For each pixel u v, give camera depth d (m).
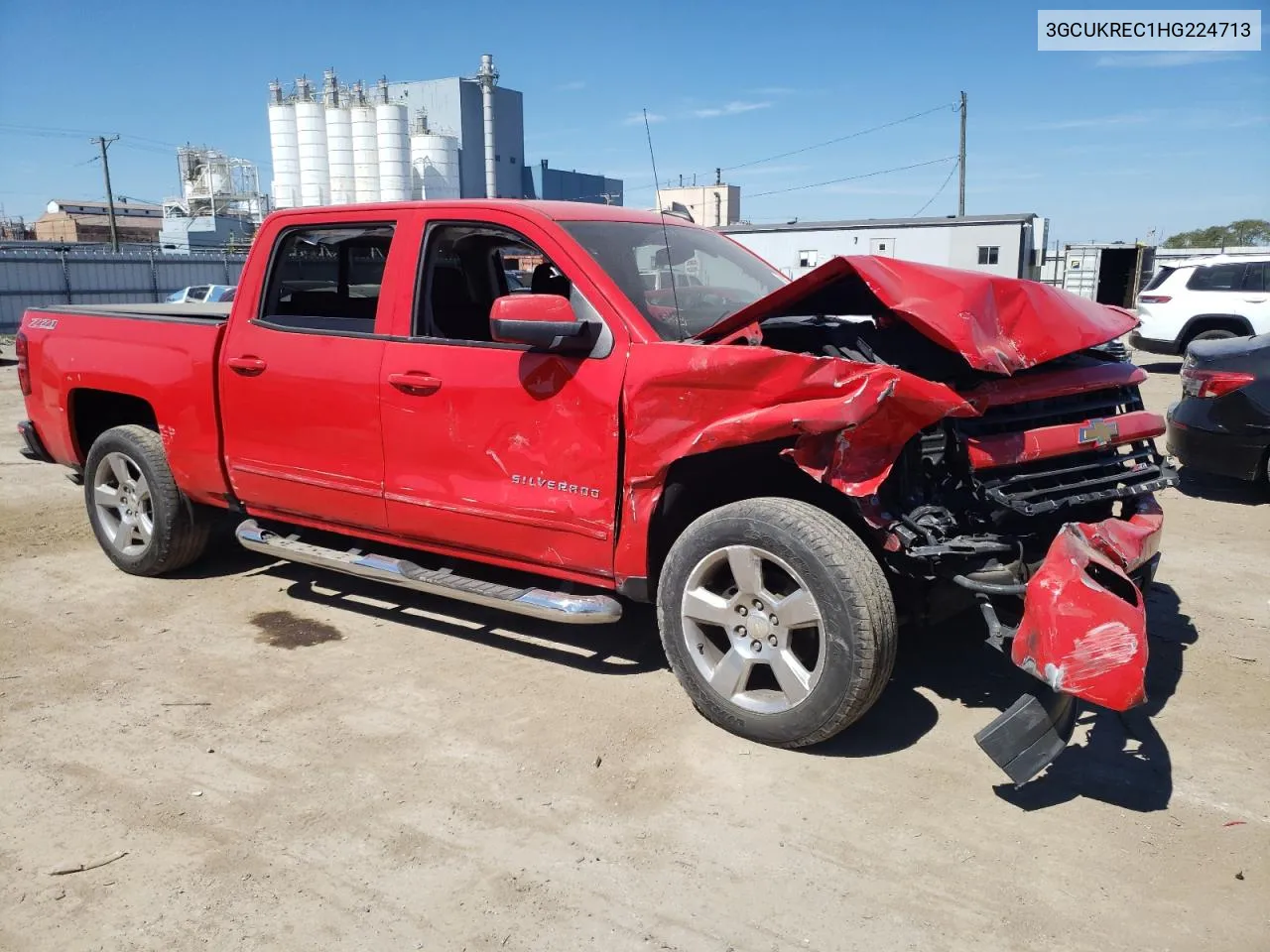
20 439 10.69
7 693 4.09
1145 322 16.89
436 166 43.91
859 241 33.44
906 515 3.34
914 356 3.56
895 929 2.64
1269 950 2.56
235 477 4.90
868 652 3.26
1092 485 3.80
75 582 5.50
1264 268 15.97
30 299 34.50
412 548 4.52
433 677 4.23
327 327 4.54
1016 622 3.52
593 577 3.92
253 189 61.62
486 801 3.26
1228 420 7.23
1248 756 3.58
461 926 2.66
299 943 2.60
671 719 3.83
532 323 3.54
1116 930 2.64
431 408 4.13
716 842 3.03
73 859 2.95
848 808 3.22
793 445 3.45
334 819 3.16
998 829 3.10
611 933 2.63
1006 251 31.75
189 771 3.46
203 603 5.16
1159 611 5.09
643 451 3.63
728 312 4.23
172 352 5.03
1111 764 3.52
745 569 3.47
